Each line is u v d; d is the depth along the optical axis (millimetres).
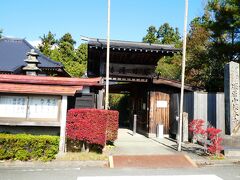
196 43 23828
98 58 18812
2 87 11133
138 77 17906
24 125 11133
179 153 11461
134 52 16953
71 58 41750
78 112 10844
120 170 9117
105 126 10859
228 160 10586
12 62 19094
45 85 12148
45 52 39656
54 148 10125
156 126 16703
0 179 7859
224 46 19094
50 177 8133
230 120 12695
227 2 18844
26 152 9969
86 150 11188
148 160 10320
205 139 13070
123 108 27344
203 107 14547
